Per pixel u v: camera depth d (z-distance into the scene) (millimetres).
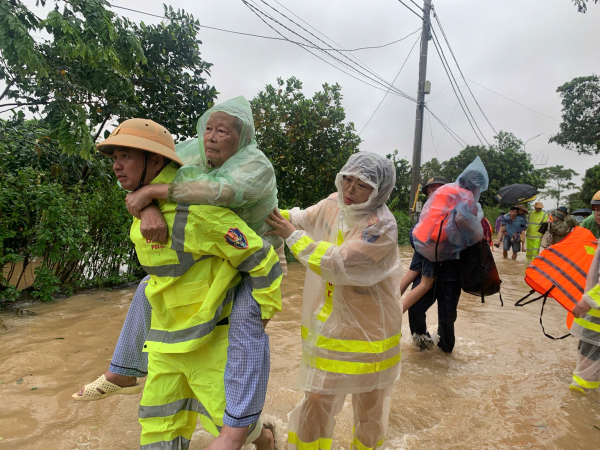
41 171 5703
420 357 4191
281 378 3461
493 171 26031
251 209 1892
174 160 1791
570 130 23750
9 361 3422
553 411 3133
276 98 10211
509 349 4469
